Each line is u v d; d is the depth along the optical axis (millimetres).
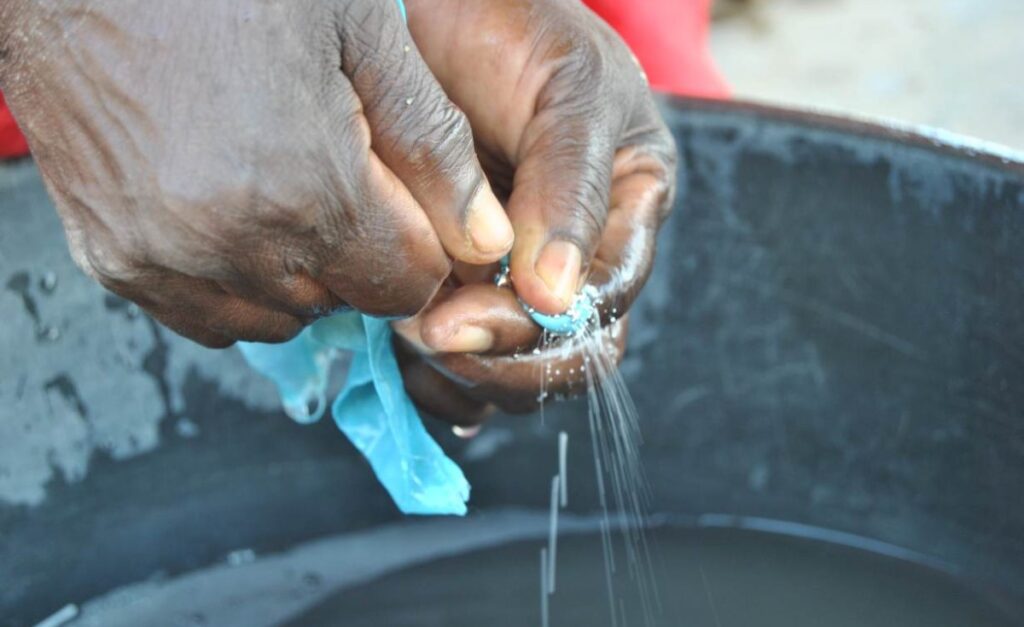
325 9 640
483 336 734
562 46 776
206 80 627
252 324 689
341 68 652
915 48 2271
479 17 783
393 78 656
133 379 899
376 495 961
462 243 682
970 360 879
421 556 950
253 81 628
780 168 894
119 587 927
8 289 852
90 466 903
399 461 792
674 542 953
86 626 914
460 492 783
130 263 650
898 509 931
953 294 873
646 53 1266
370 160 653
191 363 908
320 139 637
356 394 802
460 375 769
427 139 664
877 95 2096
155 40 629
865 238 890
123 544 924
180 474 929
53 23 633
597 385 832
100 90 633
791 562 934
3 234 842
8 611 896
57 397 883
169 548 936
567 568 937
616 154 804
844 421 933
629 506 967
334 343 779
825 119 876
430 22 790
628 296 773
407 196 666
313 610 920
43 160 655
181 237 636
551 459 962
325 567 945
